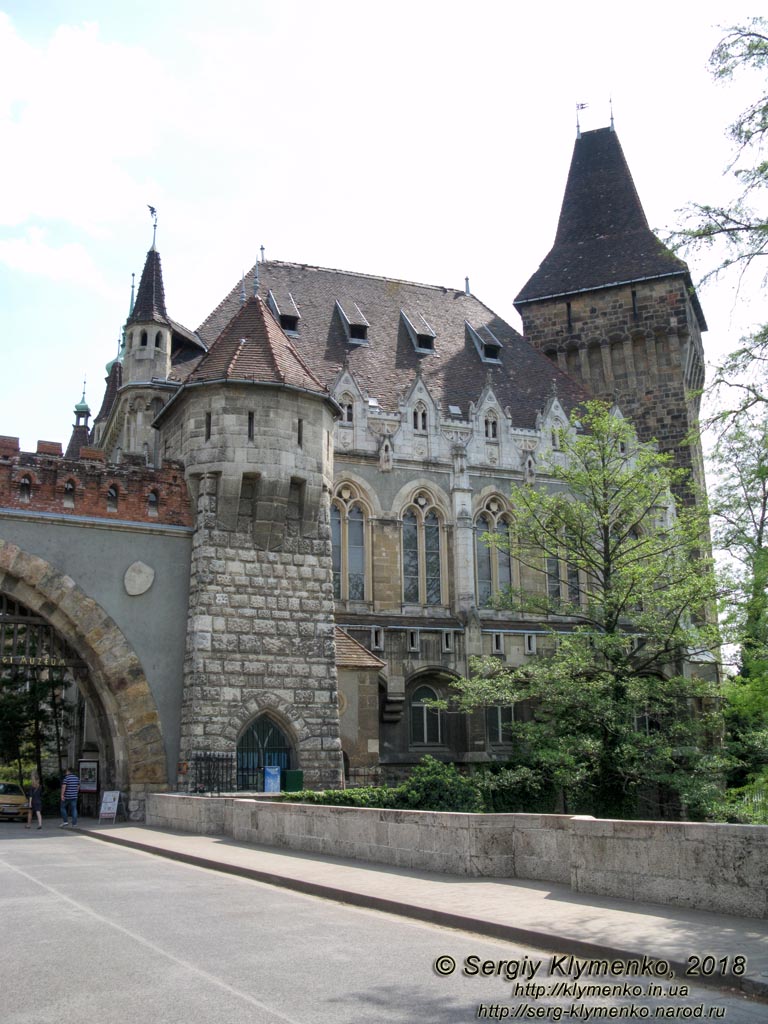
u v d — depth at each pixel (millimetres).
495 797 37531
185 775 30531
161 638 31906
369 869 18578
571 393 54031
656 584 36500
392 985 9953
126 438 41906
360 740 36219
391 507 44562
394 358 49781
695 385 63375
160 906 14820
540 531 36781
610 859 14891
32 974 10312
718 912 13227
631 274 57844
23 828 31938
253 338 34500
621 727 33406
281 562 33156
